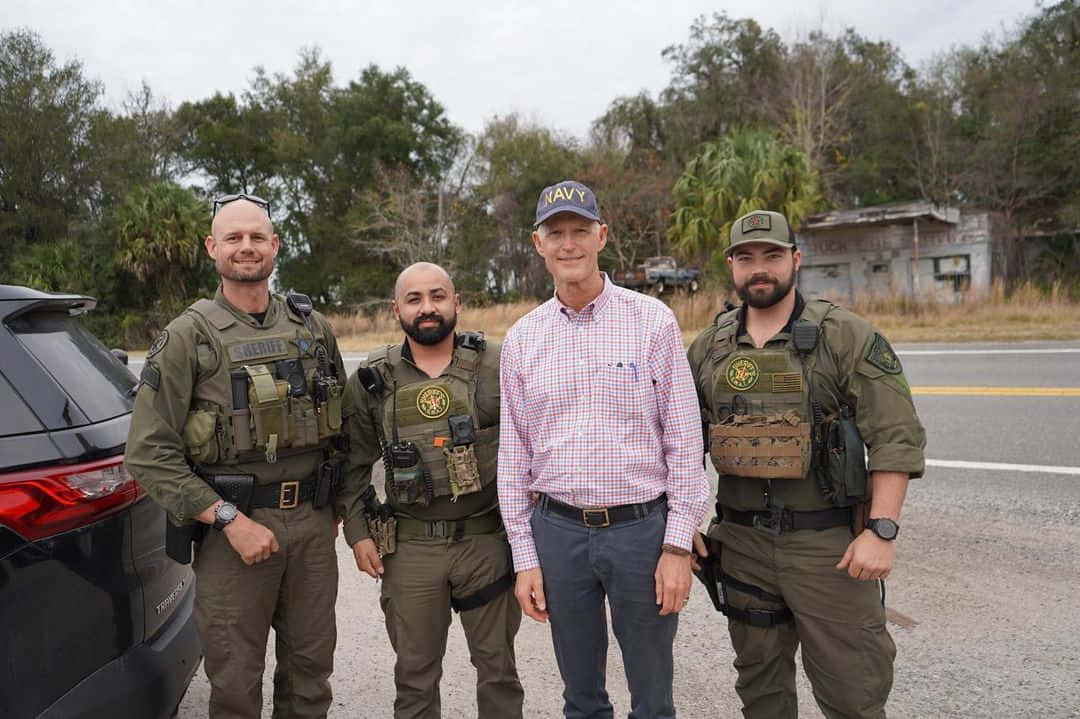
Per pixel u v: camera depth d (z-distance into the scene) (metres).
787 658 2.44
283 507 2.44
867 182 35.50
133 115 38.53
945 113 34.31
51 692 2.03
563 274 2.21
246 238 2.42
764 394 2.31
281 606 2.58
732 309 2.56
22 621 1.99
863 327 2.25
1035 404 7.60
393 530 2.55
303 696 2.60
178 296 28.59
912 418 2.18
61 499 2.06
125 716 2.16
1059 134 30.08
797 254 2.37
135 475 2.22
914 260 21.80
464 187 39.09
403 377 2.60
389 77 38.88
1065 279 26.33
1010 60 33.44
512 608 2.61
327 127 39.44
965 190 32.56
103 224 30.86
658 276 27.05
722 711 2.91
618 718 2.88
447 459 2.46
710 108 38.28
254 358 2.40
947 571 3.98
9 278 29.97
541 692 3.10
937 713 2.78
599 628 2.34
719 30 39.59
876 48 40.25
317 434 2.45
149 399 2.26
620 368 2.18
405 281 2.51
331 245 38.75
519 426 2.38
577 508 2.23
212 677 2.42
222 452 2.36
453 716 2.96
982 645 3.24
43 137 34.78
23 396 2.14
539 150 36.97
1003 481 5.38
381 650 3.51
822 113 34.12
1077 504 4.84
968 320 14.53
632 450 2.19
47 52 36.12
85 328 2.78
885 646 2.27
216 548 2.39
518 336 2.36
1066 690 2.89
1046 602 3.60
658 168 34.75
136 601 2.29
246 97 41.31
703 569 2.54
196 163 40.81
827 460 2.21
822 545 2.25
